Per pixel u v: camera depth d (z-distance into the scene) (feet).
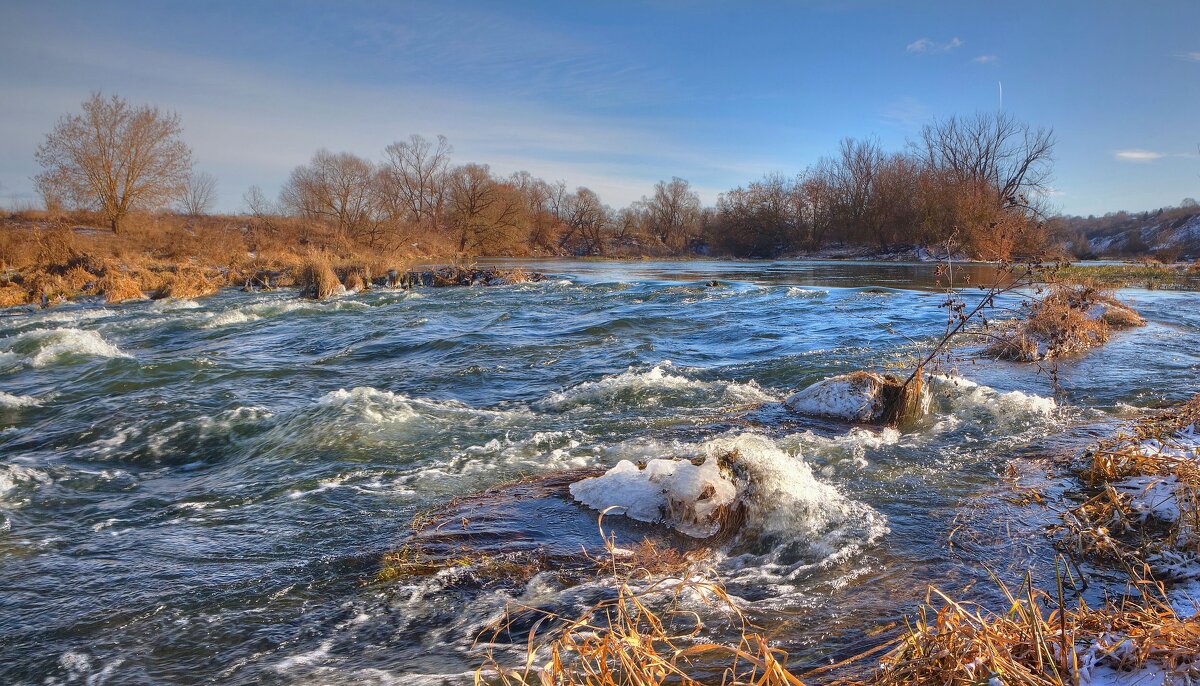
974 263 125.90
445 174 239.71
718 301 64.75
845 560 13.64
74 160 147.23
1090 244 241.35
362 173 176.96
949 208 155.53
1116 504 14.73
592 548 14.43
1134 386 27.73
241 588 13.20
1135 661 8.73
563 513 16.26
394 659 10.77
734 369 33.12
